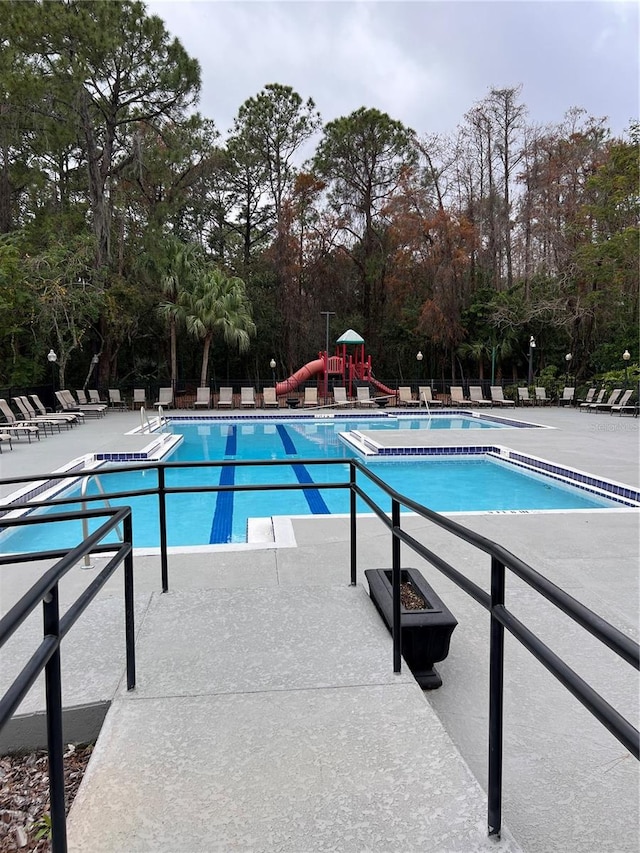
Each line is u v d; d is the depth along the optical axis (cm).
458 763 172
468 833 144
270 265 2605
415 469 979
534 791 184
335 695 211
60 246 1772
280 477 942
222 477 942
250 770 170
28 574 399
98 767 172
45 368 1881
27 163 2119
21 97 1738
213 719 196
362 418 1759
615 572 394
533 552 428
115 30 1767
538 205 2308
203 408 2036
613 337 2228
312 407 2070
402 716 197
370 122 2462
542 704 232
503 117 2616
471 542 143
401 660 237
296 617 282
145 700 209
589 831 167
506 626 124
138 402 2039
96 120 2036
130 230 2288
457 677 251
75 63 1736
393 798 157
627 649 84
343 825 147
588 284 2056
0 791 190
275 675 226
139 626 273
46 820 175
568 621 302
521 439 1128
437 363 2727
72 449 995
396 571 224
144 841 143
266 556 417
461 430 1284
